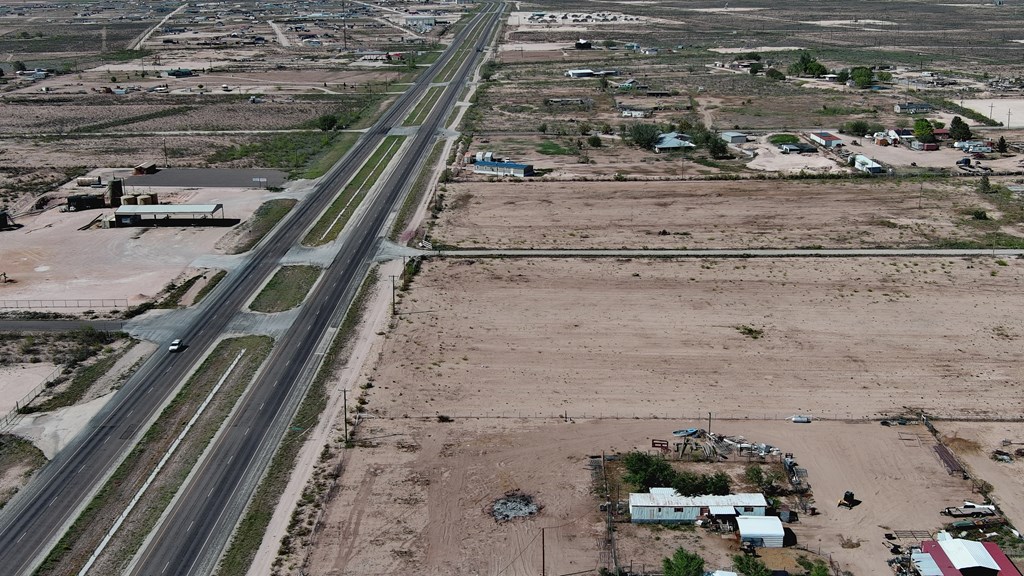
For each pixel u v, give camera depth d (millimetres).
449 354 109938
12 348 111750
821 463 86875
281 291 131125
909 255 144000
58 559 73000
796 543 75625
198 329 117812
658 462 83812
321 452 88562
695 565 69500
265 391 100688
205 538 75688
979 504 80438
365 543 75438
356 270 139625
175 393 100250
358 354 110062
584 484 83875
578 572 72188
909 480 84312
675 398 99062
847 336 114625
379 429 92812
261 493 81938
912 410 96625
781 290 129875
